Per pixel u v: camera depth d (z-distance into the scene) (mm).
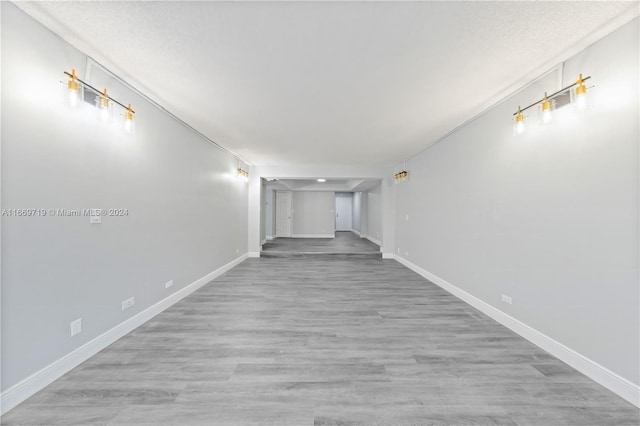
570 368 2053
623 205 1720
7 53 1572
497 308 2953
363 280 4770
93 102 2164
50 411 1582
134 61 2148
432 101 2877
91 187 2164
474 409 1636
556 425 1517
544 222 2326
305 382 1887
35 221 1733
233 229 5727
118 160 2461
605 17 1640
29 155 1694
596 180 1884
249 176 6871
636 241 1653
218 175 4836
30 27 1683
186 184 3719
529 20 1668
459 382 1894
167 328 2742
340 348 2365
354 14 1618
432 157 4637
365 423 1528
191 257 3902
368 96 2754
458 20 1669
